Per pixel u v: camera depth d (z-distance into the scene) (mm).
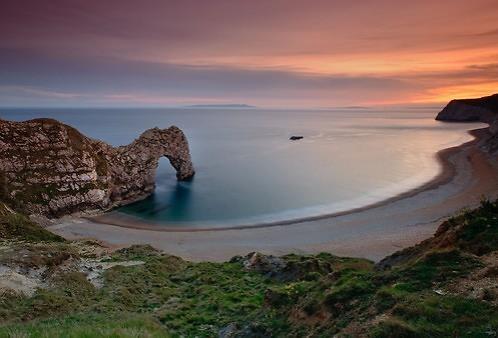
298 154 168125
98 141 99875
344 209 82312
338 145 197375
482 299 16047
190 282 39844
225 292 34406
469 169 113125
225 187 106875
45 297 30406
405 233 64625
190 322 26344
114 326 19391
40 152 85312
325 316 19375
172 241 65750
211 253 59312
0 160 79625
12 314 27125
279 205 87750
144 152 101875
